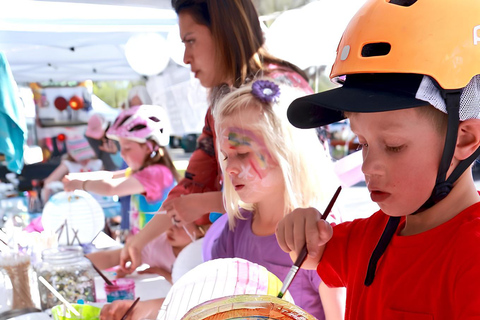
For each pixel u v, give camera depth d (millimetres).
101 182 2734
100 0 2201
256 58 1644
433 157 664
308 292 1253
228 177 1434
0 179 4387
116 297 1654
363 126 681
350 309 859
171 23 2588
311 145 1320
